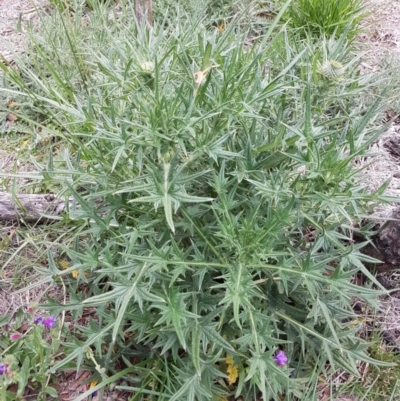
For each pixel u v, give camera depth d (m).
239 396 0.67
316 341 0.65
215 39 0.72
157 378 0.64
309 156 0.56
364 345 0.63
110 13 1.13
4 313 0.75
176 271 0.55
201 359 0.60
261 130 0.65
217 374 0.60
